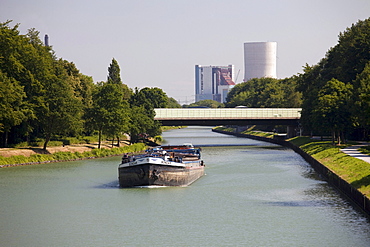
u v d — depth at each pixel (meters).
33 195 97.19
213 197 93.31
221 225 74.06
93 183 110.06
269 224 74.06
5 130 151.38
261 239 67.19
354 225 72.25
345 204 85.38
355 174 95.00
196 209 83.94
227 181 111.88
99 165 143.50
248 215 79.50
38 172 128.12
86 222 76.81
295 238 67.25
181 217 78.94
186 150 132.50
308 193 96.31
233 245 65.00
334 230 70.31
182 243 66.12
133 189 101.00
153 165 98.81
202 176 120.31
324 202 87.44
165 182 101.25
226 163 148.62
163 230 72.00
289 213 80.06
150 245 65.56
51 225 75.50
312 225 72.94
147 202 89.31
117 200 91.12
